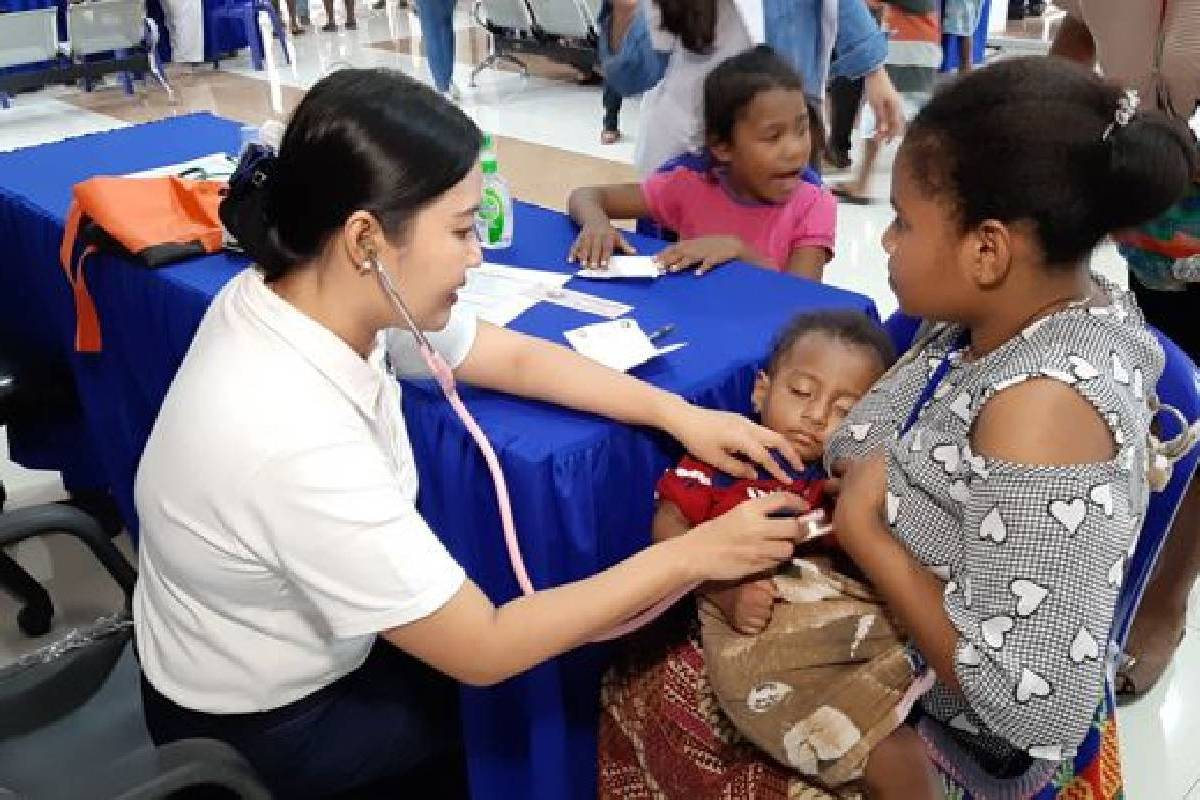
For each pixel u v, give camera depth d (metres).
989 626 0.96
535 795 1.45
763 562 1.16
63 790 1.27
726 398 1.46
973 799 1.30
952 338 1.14
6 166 2.43
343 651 1.23
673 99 2.42
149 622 1.24
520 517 1.28
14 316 2.43
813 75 2.41
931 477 1.03
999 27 6.71
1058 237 0.94
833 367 1.32
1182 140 0.92
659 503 1.37
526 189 4.70
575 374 1.35
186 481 1.06
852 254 3.92
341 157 0.98
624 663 1.41
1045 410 0.93
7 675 1.44
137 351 1.99
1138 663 1.97
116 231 1.90
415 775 1.61
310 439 1.02
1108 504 0.92
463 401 1.38
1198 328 1.89
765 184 2.04
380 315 1.09
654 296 1.69
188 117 2.78
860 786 1.19
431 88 1.10
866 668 1.16
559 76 6.80
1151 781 1.81
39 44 6.28
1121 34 1.79
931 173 0.96
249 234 1.08
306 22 8.62
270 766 1.27
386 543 1.03
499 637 1.09
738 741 1.28
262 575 1.10
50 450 2.55
